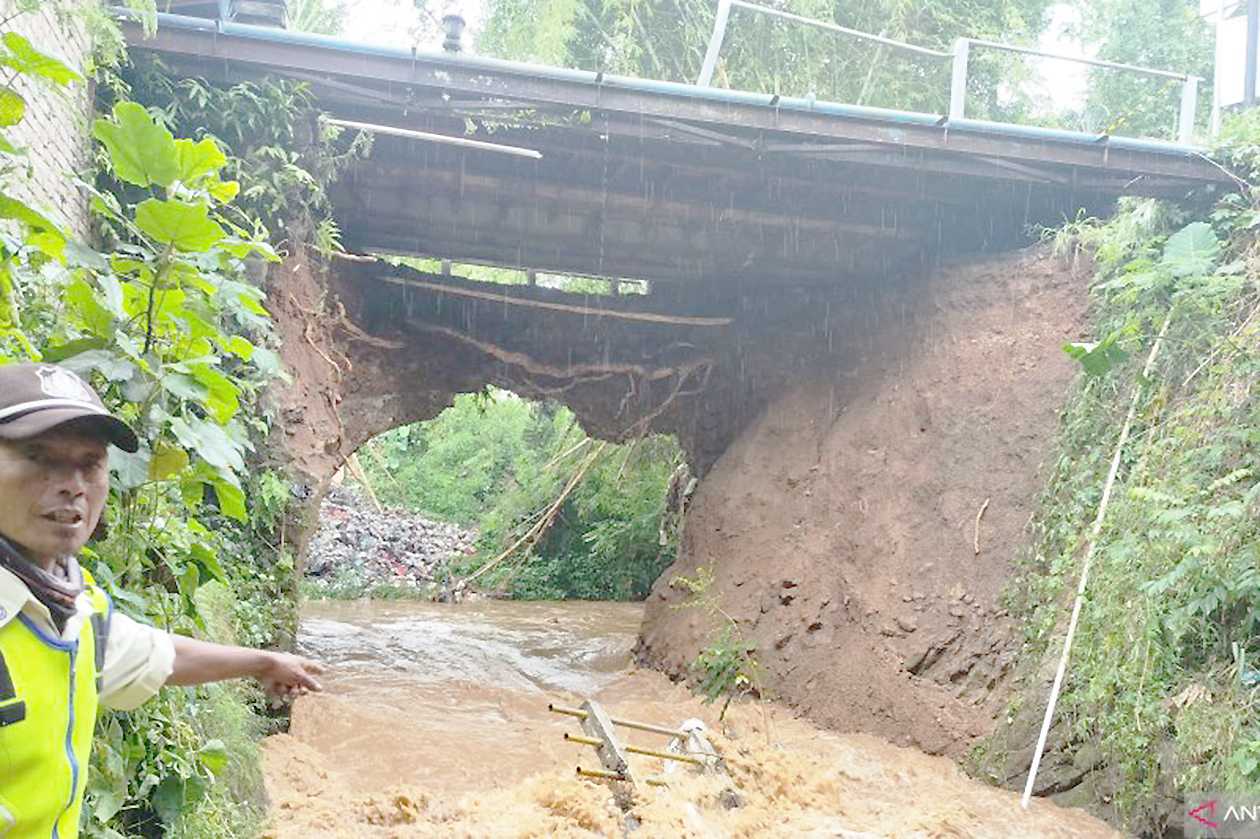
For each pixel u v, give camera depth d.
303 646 12.98
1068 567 8.00
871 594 9.56
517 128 9.16
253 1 9.38
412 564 22.02
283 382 8.30
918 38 15.90
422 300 12.17
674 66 15.63
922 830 6.48
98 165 6.96
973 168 9.34
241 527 7.64
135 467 3.57
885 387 10.74
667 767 6.93
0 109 3.55
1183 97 9.91
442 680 11.06
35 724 1.97
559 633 15.39
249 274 7.86
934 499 9.62
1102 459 8.20
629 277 12.15
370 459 25.66
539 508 21.36
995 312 9.95
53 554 2.10
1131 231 8.98
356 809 6.34
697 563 12.07
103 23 6.62
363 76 8.26
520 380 12.62
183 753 4.02
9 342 3.47
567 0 15.14
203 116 8.01
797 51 15.52
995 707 8.12
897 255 11.22
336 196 9.99
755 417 12.55
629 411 13.17
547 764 7.86
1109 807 6.80
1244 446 7.00
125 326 3.76
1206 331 7.87
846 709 9.16
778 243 11.05
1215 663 6.44
